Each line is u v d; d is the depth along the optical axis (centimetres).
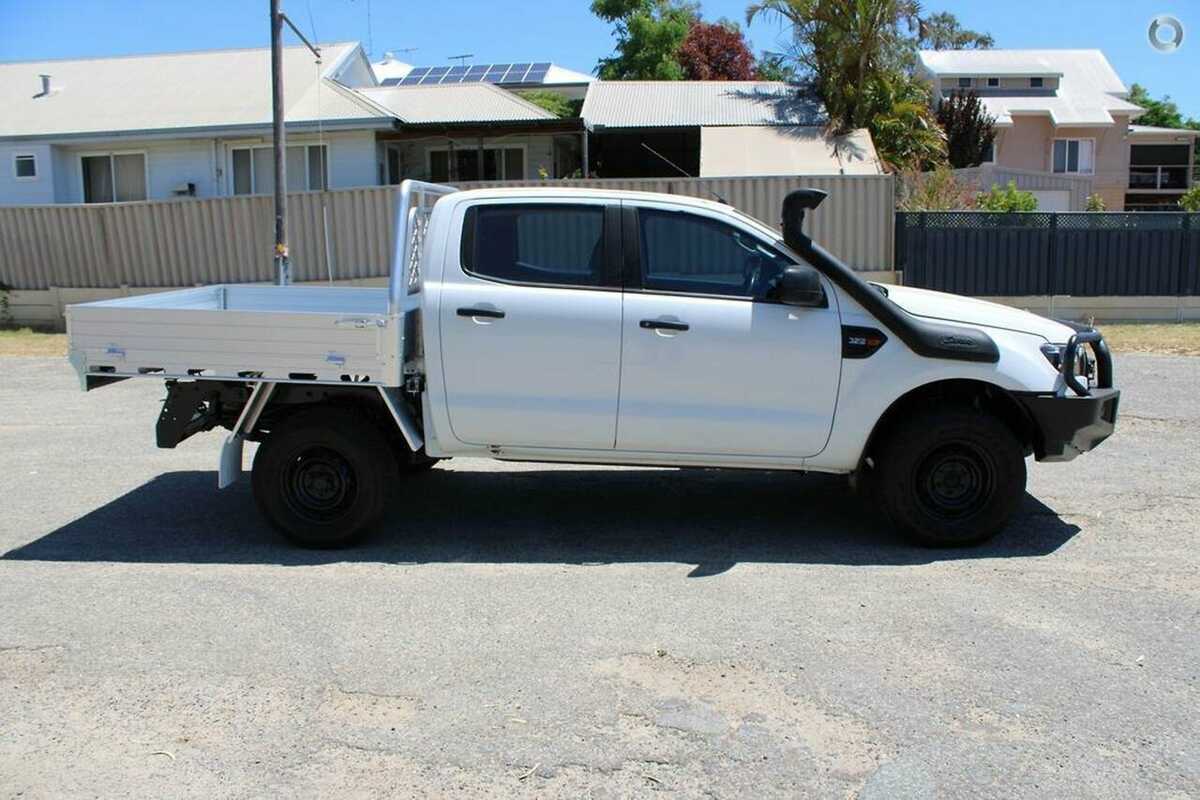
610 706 408
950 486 598
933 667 441
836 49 2325
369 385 588
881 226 1648
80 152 2230
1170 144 4522
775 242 588
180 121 2144
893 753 372
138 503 720
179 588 546
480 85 2286
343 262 1755
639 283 587
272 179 2175
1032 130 3956
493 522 672
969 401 609
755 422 587
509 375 588
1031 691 418
